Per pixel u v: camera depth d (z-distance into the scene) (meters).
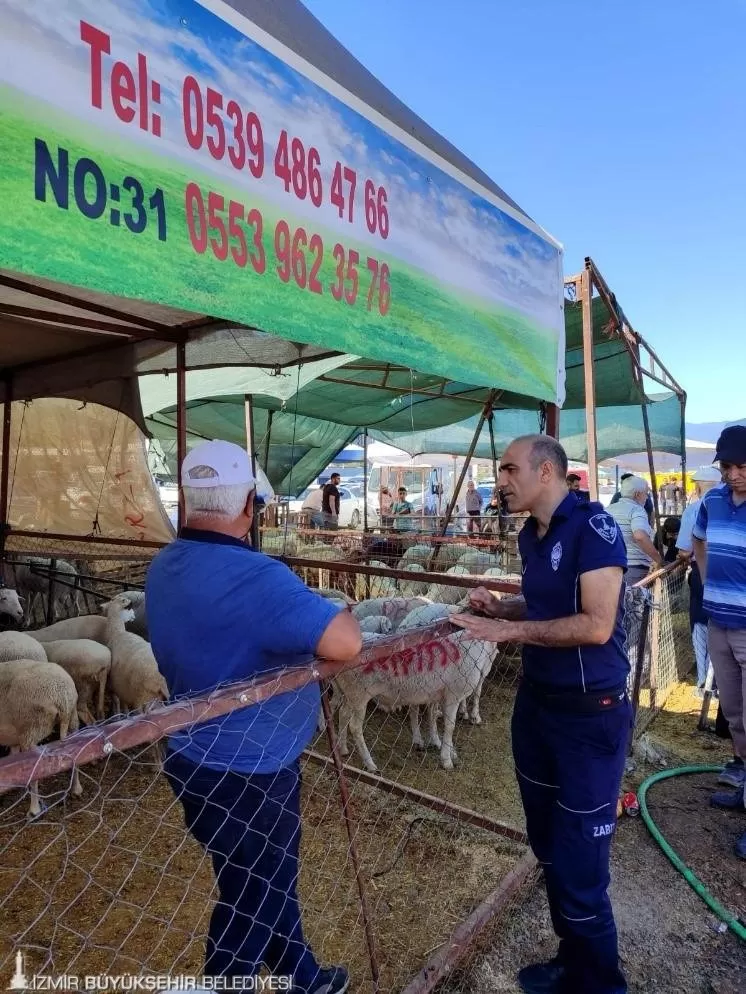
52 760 1.14
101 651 4.34
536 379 3.78
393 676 4.20
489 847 3.42
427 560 9.05
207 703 1.39
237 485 1.73
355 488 28.19
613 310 5.79
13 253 1.42
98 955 2.52
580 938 2.21
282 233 2.12
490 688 6.14
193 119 1.82
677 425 12.34
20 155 1.43
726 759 4.66
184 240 1.81
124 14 1.64
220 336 4.41
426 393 9.45
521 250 3.65
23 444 6.38
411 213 2.77
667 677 5.97
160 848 3.30
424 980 2.26
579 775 2.18
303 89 2.21
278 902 1.83
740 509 3.59
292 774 1.84
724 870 3.32
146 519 5.99
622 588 2.18
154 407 7.84
